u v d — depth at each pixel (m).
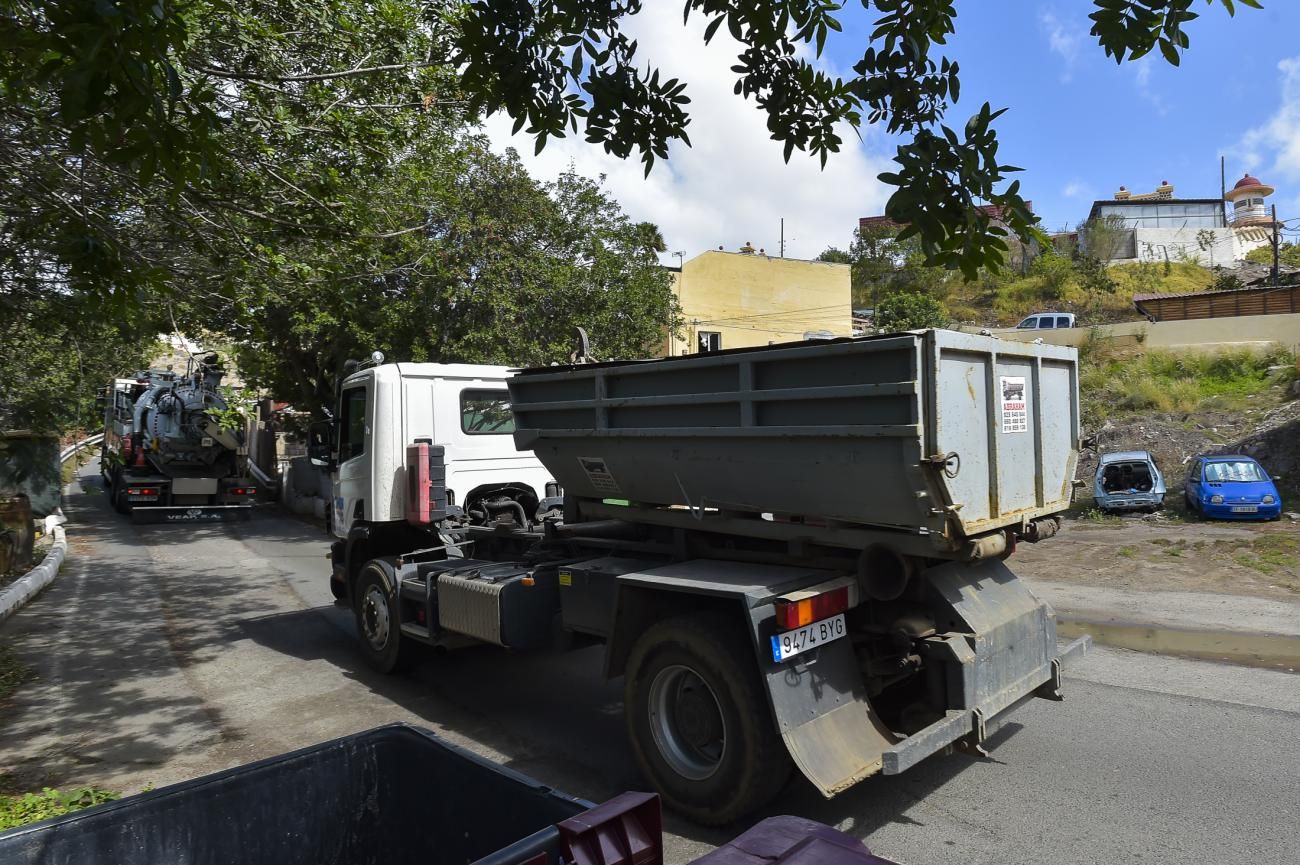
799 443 4.17
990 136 2.33
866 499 4.06
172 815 1.98
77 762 5.22
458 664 7.39
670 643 4.29
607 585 4.94
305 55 5.82
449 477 7.47
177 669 7.36
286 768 2.17
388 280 14.43
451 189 11.30
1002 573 4.85
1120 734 5.23
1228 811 4.12
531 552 6.39
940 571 4.42
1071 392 5.07
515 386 5.89
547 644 5.61
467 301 14.90
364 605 7.25
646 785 4.75
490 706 6.21
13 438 17.38
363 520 7.46
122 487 20.31
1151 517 16.80
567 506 6.08
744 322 30.27
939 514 3.85
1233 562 11.09
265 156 5.53
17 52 2.89
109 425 23.77
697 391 4.68
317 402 20.39
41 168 5.18
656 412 4.91
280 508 23.67
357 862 2.26
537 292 14.88
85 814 1.89
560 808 1.89
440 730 5.70
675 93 3.46
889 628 4.28
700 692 4.26
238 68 5.40
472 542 7.05
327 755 2.24
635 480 5.25
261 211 5.73
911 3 2.67
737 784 3.98
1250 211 64.06
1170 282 46.72
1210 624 8.35
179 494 19.55
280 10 5.51
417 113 6.38
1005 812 4.20
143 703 6.40
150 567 13.45
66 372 14.12
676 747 4.37
